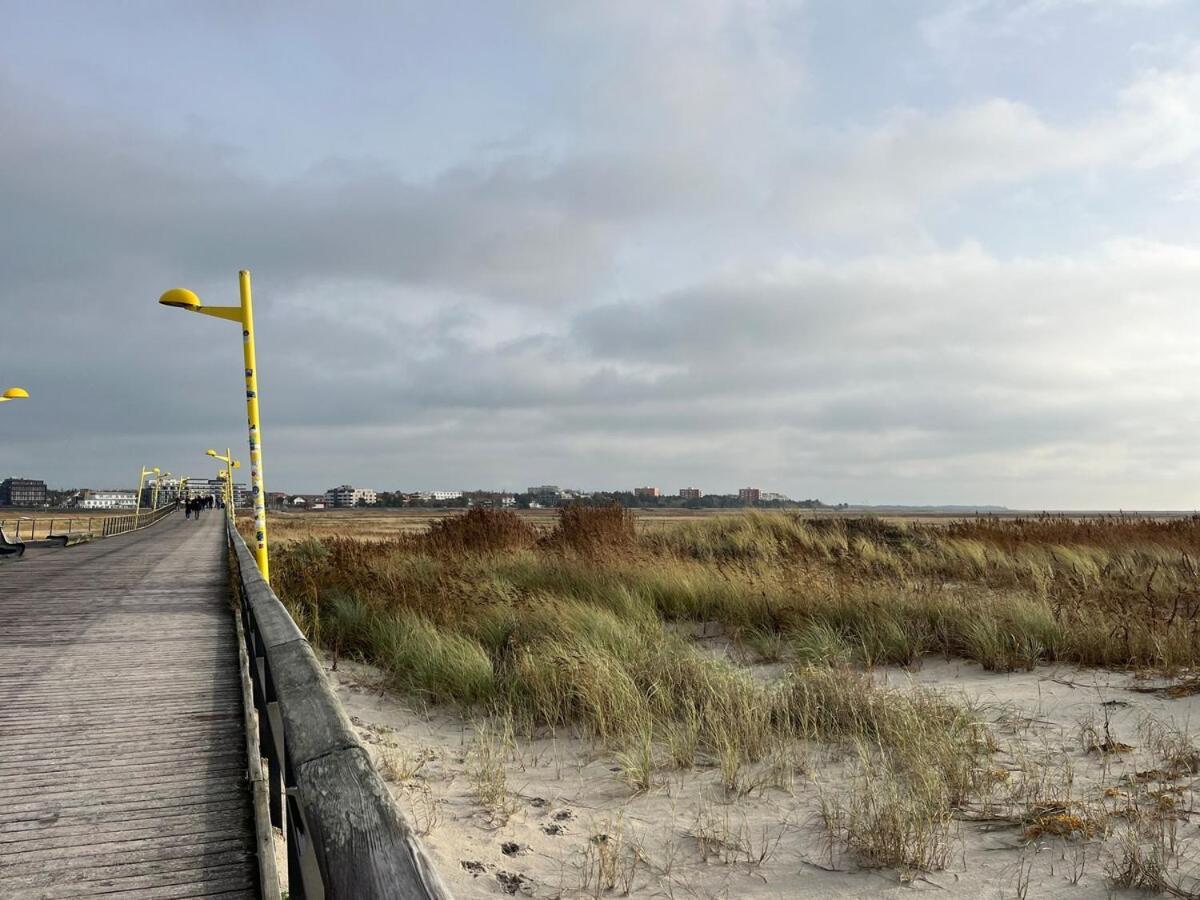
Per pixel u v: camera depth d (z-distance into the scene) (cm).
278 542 2647
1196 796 474
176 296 1125
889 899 380
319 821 154
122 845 349
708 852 440
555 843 460
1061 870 396
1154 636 830
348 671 910
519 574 1360
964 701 705
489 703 748
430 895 115
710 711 643
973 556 1585
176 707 584
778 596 1075
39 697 612
